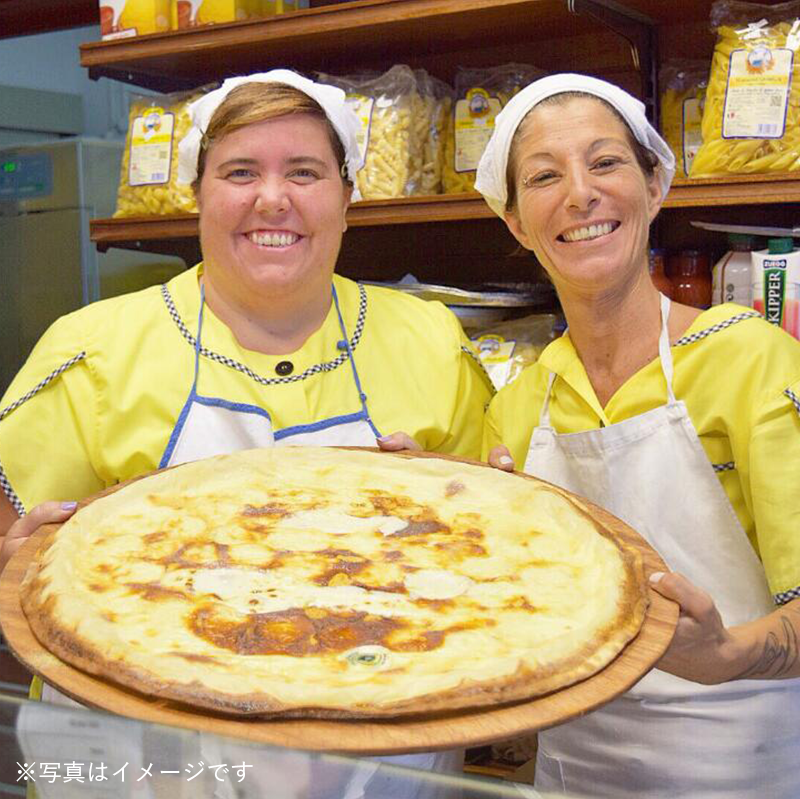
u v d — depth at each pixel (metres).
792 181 2.10
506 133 1.58
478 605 1.17
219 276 1.62
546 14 2.50
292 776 0.79
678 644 1.15
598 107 1.52
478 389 1.76
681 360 1.53
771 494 1.43
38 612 1.08
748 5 2.25
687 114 2.43
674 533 1.53
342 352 1.67
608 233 1.51
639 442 1.54
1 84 4.68
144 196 2.87
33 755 0.81
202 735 0.81
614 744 1.59
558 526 1.33
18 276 3.75
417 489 1.46
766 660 1.26
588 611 1.12
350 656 1.04
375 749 0.85
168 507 1.40
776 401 1.45
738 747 1.54
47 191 3.63
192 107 1.61
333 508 1.41
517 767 1.98
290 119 1.53
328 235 1.58
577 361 1.63
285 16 2.61
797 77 2.13
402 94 2.62
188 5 2.79
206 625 1.11
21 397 1.58
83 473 1.60
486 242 2.88
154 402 1.58
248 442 1.58
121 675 0.94
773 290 2.18
